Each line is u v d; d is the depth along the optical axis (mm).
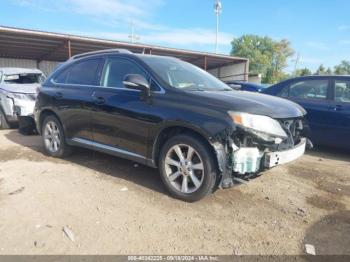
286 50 68750
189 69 4707
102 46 21125
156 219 3336
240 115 3340
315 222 3363
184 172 3711
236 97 3736
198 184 3609
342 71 68375
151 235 3041
